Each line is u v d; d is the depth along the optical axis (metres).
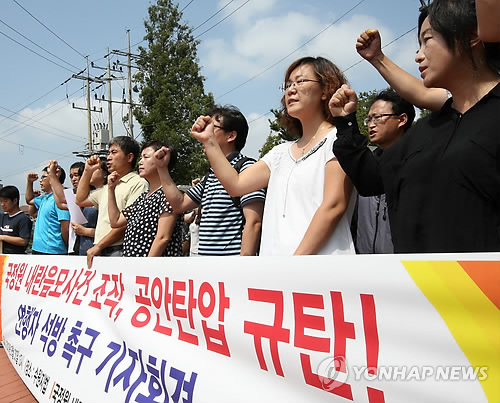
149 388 2.29
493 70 1.53
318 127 2.28
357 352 1.41
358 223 2.67
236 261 1.90
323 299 1.53
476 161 1.38
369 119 2.89
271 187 2.34
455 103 1.58
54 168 5.08
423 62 1.62
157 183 3.43
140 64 24.52
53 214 5.27
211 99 22.59
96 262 3.12
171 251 3.21
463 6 1.50
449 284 1.21
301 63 2.31
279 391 1.67
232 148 3.12
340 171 2.01
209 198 2.88
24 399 3.30
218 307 1.98
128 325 2.59
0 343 4.62
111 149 3.96
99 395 2.57
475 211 1.39
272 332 1.71
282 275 1.68
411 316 1.28
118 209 3.65
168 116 22.14
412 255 1.30
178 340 2.23
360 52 2.37
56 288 3.54
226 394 1.85
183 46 23.17
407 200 1.56
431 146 1.53
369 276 1.39
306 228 2.09
